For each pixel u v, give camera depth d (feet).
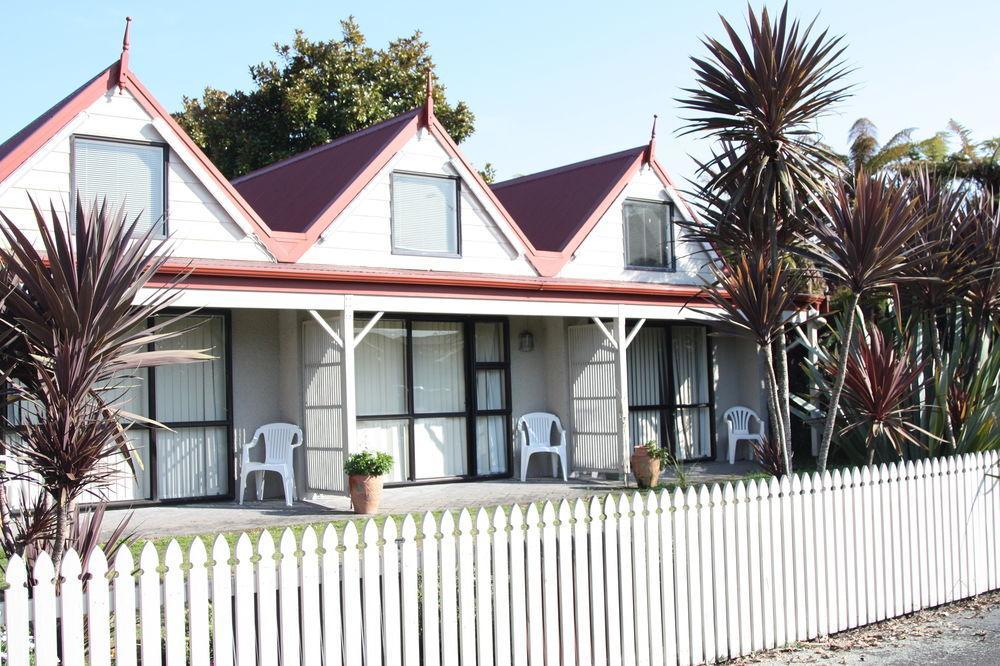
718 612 25.23
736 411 61.57
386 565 19.92
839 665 24.91
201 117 93.04
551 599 22.17
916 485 30.42
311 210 46.85
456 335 52.31
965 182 44.52
